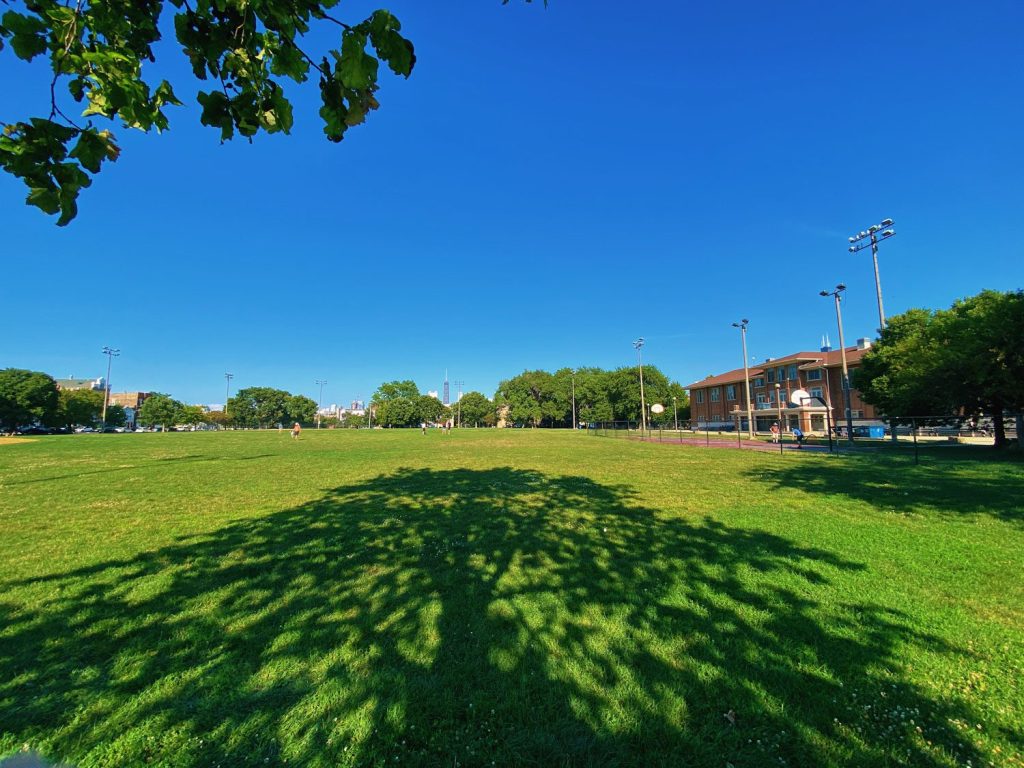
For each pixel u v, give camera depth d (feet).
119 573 17.47
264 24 6.02
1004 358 57.93
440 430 231.50
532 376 337.31
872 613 13.44
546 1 6.26
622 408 251.60
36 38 5.51
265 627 12.85
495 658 11.11
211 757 7.93
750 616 13.35
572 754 8.02
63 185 6.08
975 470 45.60
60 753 7.99
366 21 5.88
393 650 11.53
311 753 8.02
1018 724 8.70
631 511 28.60
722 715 9.06
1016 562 17.81
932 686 9.91
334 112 6.66
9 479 45.73
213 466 58.03
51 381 235.20
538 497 34.12
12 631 12.60
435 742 8.29
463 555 19.60
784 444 97.09
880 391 84.48
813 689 9.85
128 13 5.85
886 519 25.30
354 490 37.93
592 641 11.95
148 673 10.49
